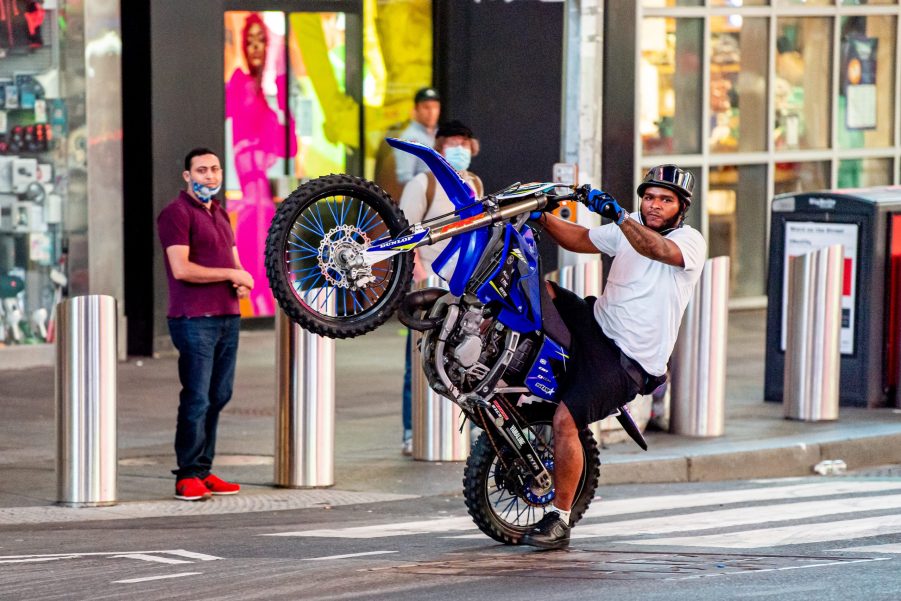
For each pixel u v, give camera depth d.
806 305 34.72
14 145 40.12
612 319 22.09
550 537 22.27
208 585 19.89
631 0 43.66
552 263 45.09
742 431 33.59
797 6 51.84
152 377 39.50
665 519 25.72
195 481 27.16
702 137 50.38
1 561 21.78
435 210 29.61
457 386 21.66
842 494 28.55
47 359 40.66
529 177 45.69
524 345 21.86
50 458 30.55
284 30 45.50
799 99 52.47
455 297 21.48
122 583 20.08
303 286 22.05
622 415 22.59
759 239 51.88
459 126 30.00
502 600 18.72
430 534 24.27
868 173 54.34
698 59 50.19
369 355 43.12
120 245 41.41
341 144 47.06
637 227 21.30
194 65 42.25
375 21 47.22
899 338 36.28
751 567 20.77
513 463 22.77
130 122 41.94
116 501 26.81
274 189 45.81
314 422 28.28
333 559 21.81
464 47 46.97
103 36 40.50
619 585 19.55
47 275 40.69
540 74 45.34
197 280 26.48
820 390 34.72
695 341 33.00
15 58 39.91
